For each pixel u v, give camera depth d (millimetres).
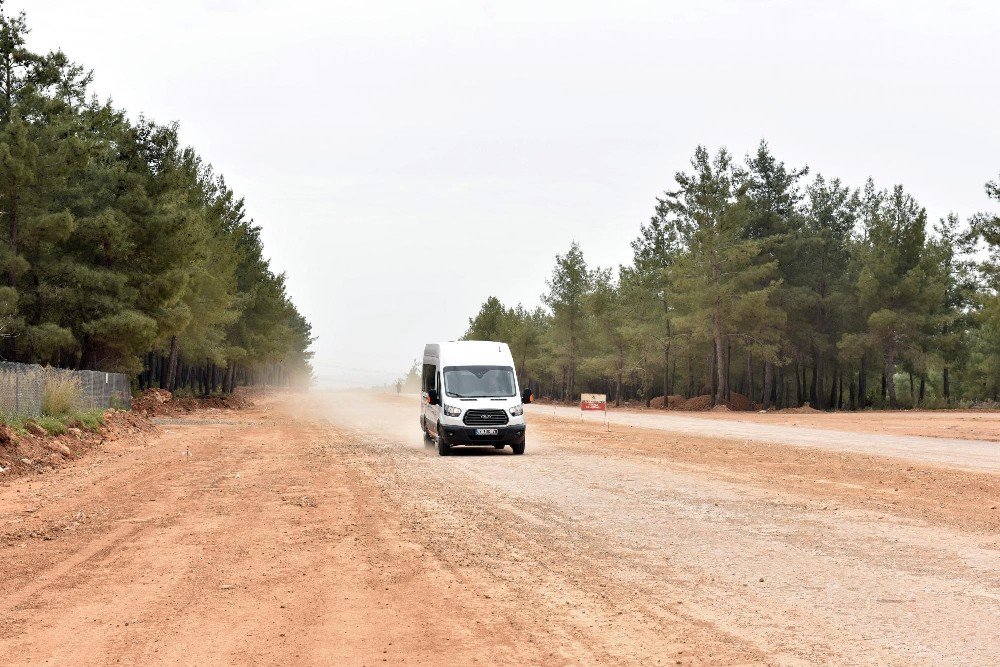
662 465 20375
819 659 5918
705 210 72062
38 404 24266
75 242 38219
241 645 6238
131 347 39688
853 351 70750
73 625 6809
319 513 12836
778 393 89000
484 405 22812
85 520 12133
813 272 77062
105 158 42250
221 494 14938
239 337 71938
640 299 82125
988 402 74000
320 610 7266
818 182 81625
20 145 34031
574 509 13266
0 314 33500
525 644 6273
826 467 19938
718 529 11438
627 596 7777
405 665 5777
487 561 9344
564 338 91500
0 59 36938
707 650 6129
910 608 7340
